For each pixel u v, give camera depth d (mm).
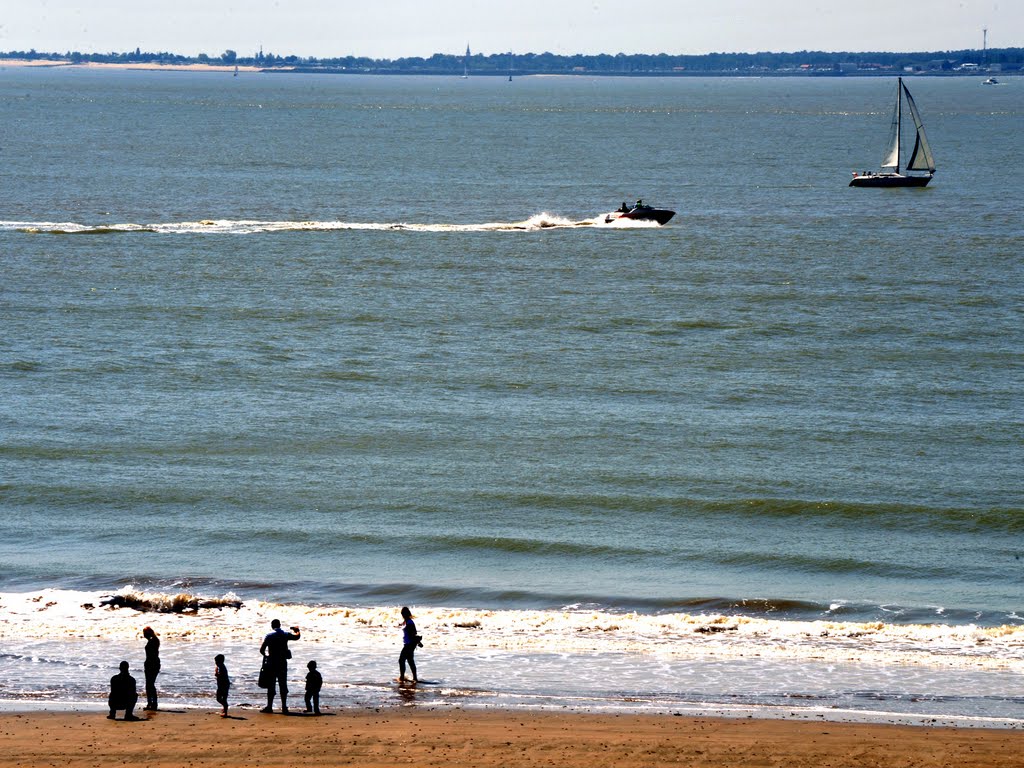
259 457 187000
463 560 149125
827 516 165125
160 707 101062
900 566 147875
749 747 92500
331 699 103500
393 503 168375
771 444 195250
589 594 137625
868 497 171250
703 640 122438
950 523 163000
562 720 98375
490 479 178500
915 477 180000
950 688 108188
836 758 90500
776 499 169125
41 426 198750
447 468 183250
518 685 107812
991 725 98688
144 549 150625
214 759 88938
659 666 113750
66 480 174625
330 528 158750
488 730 95625
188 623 125500
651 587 140250
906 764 89625
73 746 91062
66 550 149750
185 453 188000
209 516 162750
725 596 137375
